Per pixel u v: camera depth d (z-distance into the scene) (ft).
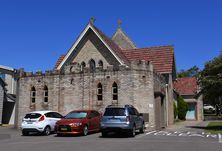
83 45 110.63
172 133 76.74
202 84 90.79
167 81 116.06
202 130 86.43
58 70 102.27
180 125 111.75
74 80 99.25
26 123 74.28
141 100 91.50
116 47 119.34
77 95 98.17
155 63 117.50
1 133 82.33
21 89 107.24
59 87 100.99
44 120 74.64
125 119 66.13
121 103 92.07
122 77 93.20
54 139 63.93
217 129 89.45
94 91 96.17
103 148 48.47
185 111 152.46
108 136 69.26
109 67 95.20
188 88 165.27
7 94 125.18
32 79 105.70
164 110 106.42
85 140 60.80
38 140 62.39
